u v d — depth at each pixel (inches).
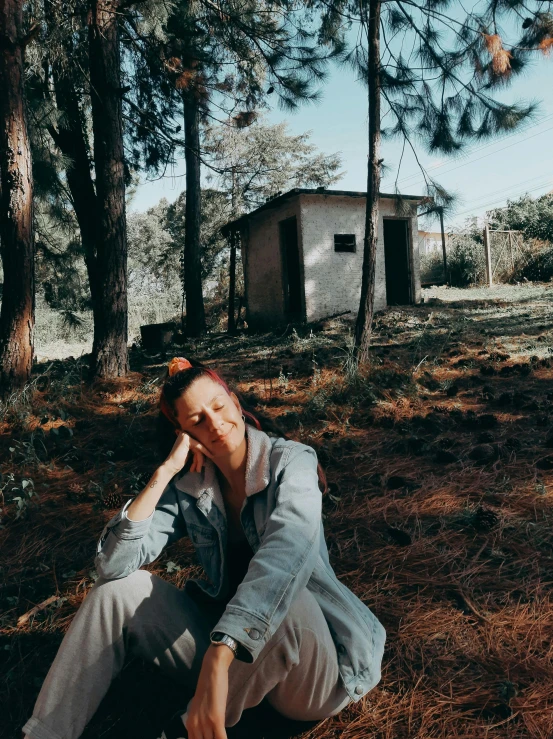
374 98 281.0
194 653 69.8
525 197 952.3
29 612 110.9
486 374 278.4
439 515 139.5
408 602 106.2
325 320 533.6
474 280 796.0
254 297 645.3
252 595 59.5
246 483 68.4
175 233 1505.9
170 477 69.7
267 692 65.3
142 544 69.3
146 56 422.3
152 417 245.4
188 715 57.4
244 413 73.9
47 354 682.2
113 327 324.8
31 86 390.9
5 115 283.1
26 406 258.2
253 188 1192.2
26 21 354.0
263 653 62.1
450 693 83.2
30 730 66.5
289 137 1221.7
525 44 281.4
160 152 525.3
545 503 139.2
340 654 67.1
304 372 302.8
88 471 191.5
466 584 109.9
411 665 90.0
